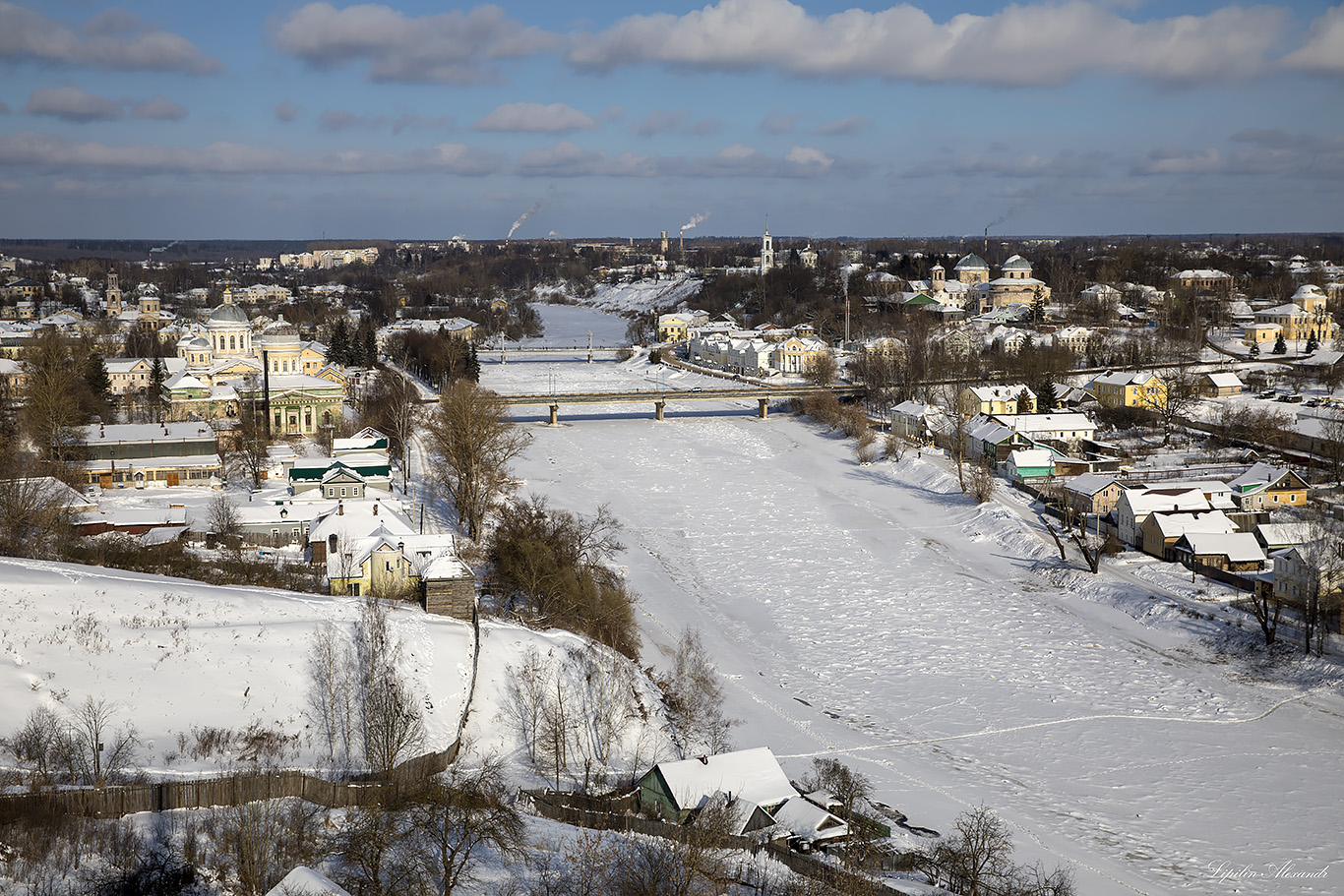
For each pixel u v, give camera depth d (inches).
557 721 3110.2
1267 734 3742.6
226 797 2437.3
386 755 2677.2
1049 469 6934.1
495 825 2353.6
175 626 3201.3
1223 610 4687.5
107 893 2030.0
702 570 5502.0
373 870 2132.1
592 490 7076.8
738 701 3897.6
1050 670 4293.8
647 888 2204.7
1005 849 2802.7
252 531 4783.5
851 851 2583.7
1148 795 3299.7
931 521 6397.6
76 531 4357.8
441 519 5625.0
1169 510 5605.3
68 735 2655.0
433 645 3361.2
